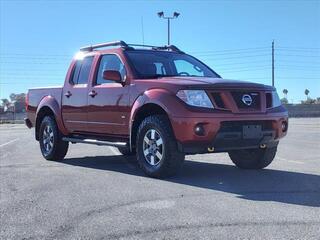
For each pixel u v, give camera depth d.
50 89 10.91
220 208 6.02
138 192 7.07
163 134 7.79
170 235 5.00
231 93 7.69
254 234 4.95
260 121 7.87
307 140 16.52
